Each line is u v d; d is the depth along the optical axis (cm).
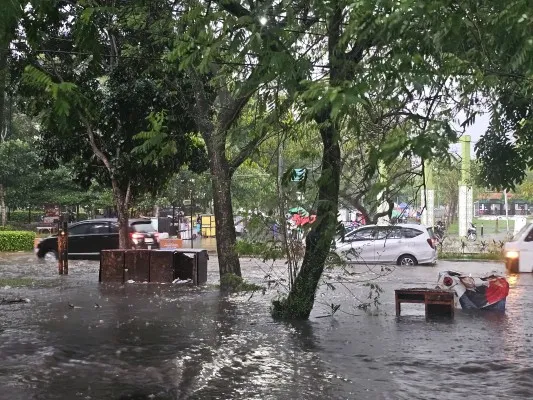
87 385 686
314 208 889
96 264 2261
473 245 3184
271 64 656
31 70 576
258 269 1989
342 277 1405
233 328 1008
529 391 657
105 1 1193
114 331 983
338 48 664
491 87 692
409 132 586
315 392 656
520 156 1019
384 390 662
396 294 1136
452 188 5447
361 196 787
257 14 705
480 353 833
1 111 948
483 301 1194
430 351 845
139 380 705
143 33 1512
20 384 688
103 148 1828
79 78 1476
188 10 879
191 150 1870
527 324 1045
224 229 1475
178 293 1435
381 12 574
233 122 1151
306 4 747
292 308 1093
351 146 838
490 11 567
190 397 643
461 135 711
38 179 4184
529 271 1944
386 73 603
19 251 2975
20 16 580
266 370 746
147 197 3959
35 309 1200
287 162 967
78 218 4712
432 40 579
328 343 895
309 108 541
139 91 1633
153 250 1667
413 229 2297
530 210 9606
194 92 1495
